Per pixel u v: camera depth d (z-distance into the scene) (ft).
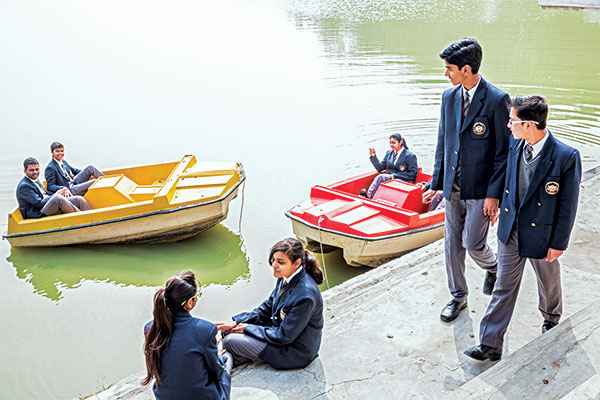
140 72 58.54
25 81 56.90
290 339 11.79
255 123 41.70
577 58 53.36
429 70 52.37
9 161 37.24
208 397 9.49
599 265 14.69
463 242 12.53
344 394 11.32
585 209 17.48
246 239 26.86
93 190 27.30
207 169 28.43
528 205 10.34
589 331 10.43
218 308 22.03
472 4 88.38
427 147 35.04
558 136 35.40
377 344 12.60
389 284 14.90
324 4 97.60
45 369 18.81
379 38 67.05
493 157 11.59
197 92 50.52
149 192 28.04
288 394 11.46
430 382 11.41
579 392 8.79
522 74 48.88
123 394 12.17
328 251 24.91
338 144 36.78
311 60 59.11
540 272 11.21
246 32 76.64
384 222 22.57
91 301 22.98
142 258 25.93
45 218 26.22
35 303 22.84
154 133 40.91
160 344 9.39
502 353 11.81
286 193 30.94
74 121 44.34
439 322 13.16
